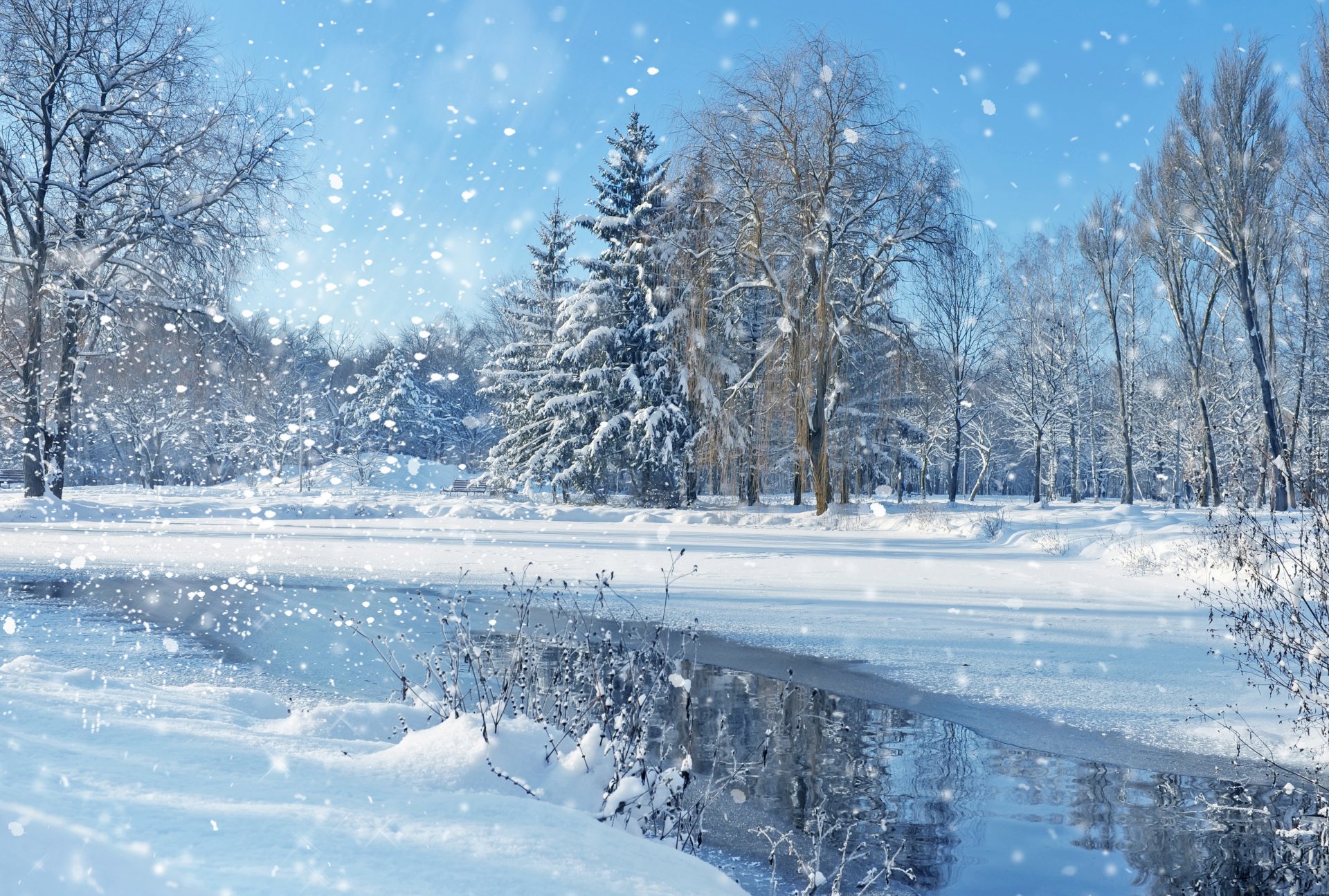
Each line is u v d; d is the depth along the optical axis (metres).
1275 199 24.38
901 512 28.36
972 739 5.29
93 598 9.85
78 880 1.41
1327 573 4.91
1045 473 52.00
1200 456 36.12
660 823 3.43
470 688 5.03
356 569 12.69
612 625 8.58
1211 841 3.83
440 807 2.29
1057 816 4.13
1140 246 30.34
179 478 48.41
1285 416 24.58
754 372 27.70
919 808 4.21
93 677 4.30
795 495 32.53
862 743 5.20
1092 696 6.27
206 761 2.56
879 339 26.59
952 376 40.72
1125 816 4.14
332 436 47.69
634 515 27.69
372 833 1.98
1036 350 41.72
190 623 8.33
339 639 7.61
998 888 3.38
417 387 59.38
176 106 22.62
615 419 33.06
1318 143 21.97
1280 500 19.12
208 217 23.28
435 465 50.31
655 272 33.16
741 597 10.72
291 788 2.33
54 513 22.64
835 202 24.70
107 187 22.97
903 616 9.55
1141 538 15.69
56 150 23.27
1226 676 6.80
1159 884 3.46
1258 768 4.79
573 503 34.84
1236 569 5.96
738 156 24.75
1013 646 7.98
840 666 7.20
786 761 4.86
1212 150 24.62
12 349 23.16
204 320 23.89
